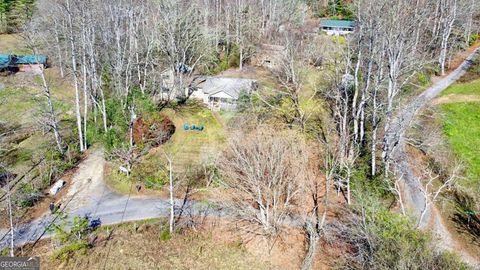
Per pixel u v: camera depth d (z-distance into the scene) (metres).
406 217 30.25
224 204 37.50
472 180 39.62
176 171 42.84
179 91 58.34
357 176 39.19
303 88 54.47
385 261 25.36
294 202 38.44
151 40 56.56
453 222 35.59
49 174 41.59
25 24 55.25
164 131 48.59
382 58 38.91
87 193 39.97
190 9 60.88
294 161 39.44
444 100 52.75
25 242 33.81
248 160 36.47
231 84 57.28
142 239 34.97
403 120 41.44
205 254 34.09
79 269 31.95
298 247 34.56
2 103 57.59
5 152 45.62
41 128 50.25
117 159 44.09
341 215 36.59
